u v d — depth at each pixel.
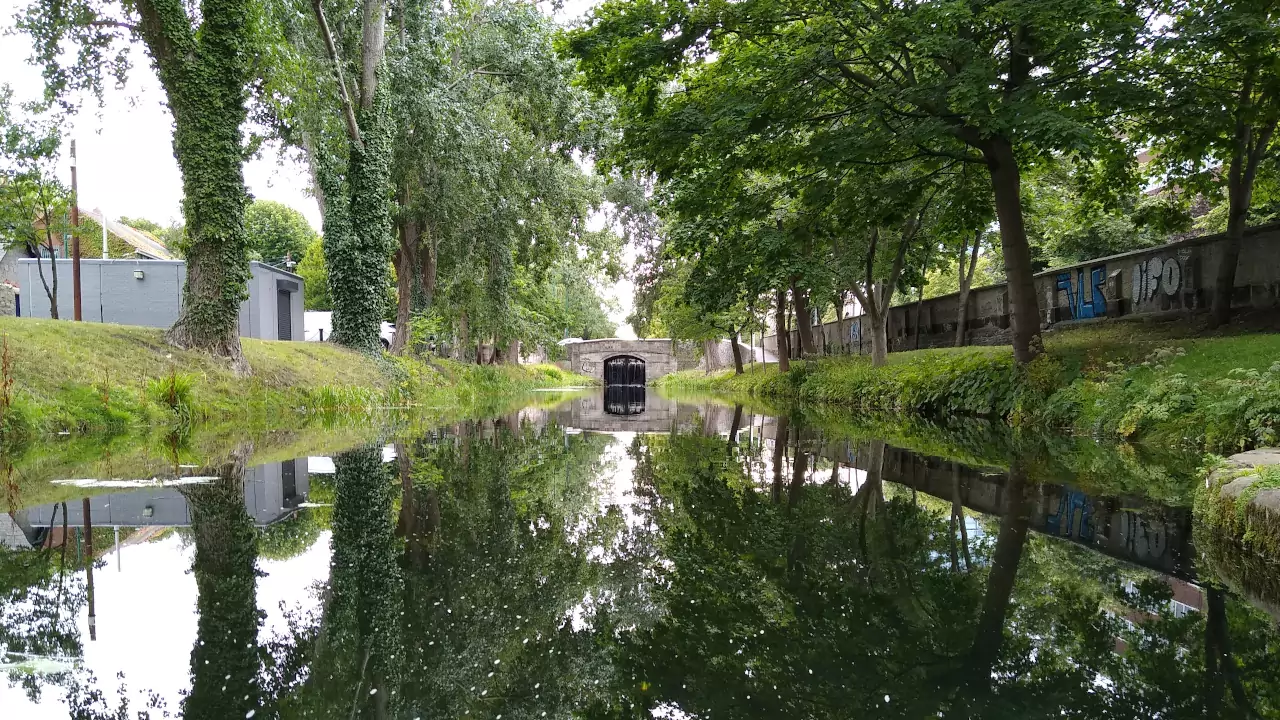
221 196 13.12
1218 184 12.90
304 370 15.96
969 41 9.07
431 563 3.84
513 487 6.39
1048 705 2.14
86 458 7.86
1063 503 5.45
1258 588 3.36
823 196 12.68
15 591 3.23
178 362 12.70
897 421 13.65
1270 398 6.98
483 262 22.64
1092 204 14.82
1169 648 2.60
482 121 19.58
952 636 2.77
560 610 3.15
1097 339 12.98
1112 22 8.73
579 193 23.61
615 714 2.18
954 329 22.61
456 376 25.83
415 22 19.19
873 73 12.45
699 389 41.25
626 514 5.23
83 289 22.16
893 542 4.32
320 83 15.25
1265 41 8.98
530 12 20.39
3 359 9.11
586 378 63.78
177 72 12.66
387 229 19.41
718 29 11.17
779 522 4.92
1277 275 11.98
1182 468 6.93
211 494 5.76
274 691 2.29
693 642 2.78
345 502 5.52
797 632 2.86
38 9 12.30
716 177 12.73
